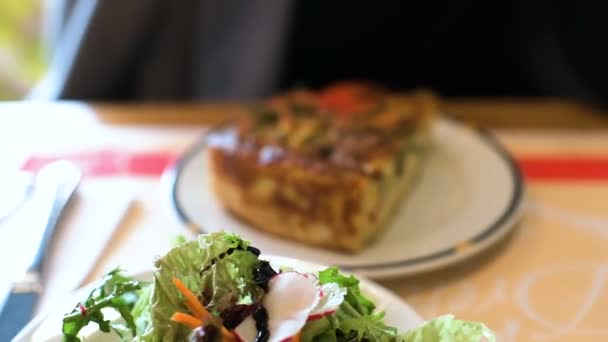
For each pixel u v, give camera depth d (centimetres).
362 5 97
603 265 55
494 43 103
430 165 68
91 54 87
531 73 101
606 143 71
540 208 61
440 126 73
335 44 100
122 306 42
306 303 39
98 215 59
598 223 59
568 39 96
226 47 91
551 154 69
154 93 94
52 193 58
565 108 79
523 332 49
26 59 104
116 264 54
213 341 38
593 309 51
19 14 101
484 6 99
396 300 45
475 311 51
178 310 40
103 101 92
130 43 88
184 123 76
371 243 58
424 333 40
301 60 101
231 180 59
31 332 43
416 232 59
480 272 54
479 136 70
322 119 68
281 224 58
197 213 59
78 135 72
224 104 80
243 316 39
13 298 49
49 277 52
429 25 100
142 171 66
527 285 53
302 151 61
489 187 62
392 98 74
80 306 41
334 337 40
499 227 56
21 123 75
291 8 90
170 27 90
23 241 54
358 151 61
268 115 68
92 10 84
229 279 40
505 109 79
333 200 56
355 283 43
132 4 85
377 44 101
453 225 58
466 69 104
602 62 94
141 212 61
